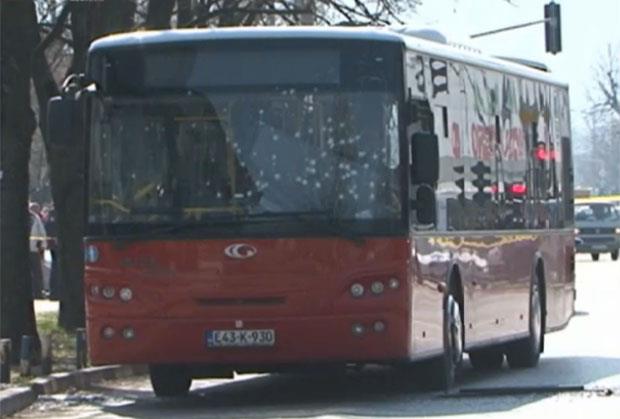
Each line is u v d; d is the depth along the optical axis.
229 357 23.55
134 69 24.02
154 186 23.84
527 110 31.23
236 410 23.66
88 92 24.09
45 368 28.11
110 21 36.75
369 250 23.33
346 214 23.42
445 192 25.52
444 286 25.31
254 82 23.77
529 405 22.92
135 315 23.72
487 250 27.94
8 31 30.53
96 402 25.91
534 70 32.34
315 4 38.69
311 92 23.67
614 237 93.88
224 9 38.31
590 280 68.56
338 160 23.55
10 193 30.78
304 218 23.42
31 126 30.92
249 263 23.42
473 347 27.25
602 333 40.03
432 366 25.59
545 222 32.34
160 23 38.03
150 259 23.67
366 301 23.30
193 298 23.56
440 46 26.00
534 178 31.53
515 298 29.78
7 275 30.73
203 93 23.86
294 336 23.38
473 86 27.61
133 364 24.09
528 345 30.89
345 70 23.66
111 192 23.95
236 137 23.75
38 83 38.12
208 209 23.62
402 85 23.58
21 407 24.89
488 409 22.48
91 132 24.09
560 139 34.12
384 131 23.52
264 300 23.45
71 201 38.19
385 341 23.30
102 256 23.88
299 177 23.56
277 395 26.30
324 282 23.33
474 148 27.36
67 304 38.22
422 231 24.12
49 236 59.16
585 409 22.16
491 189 28.33
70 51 45.28
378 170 23.45
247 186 23.62
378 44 23.61
